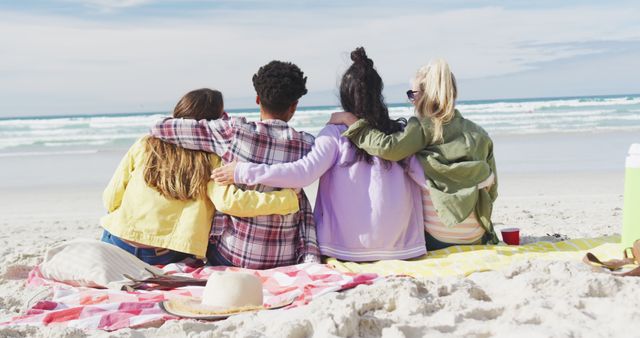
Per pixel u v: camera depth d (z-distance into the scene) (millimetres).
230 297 3596
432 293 3488
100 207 10094
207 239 4496
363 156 4609
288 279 4172
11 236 7430
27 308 3725
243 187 4496
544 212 8133
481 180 4703
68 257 4234
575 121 28344
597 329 2994
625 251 4262
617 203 8898
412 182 4812
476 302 3346
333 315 3047
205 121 4578
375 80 4660
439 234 4781
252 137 4547
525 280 3629
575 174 12281
